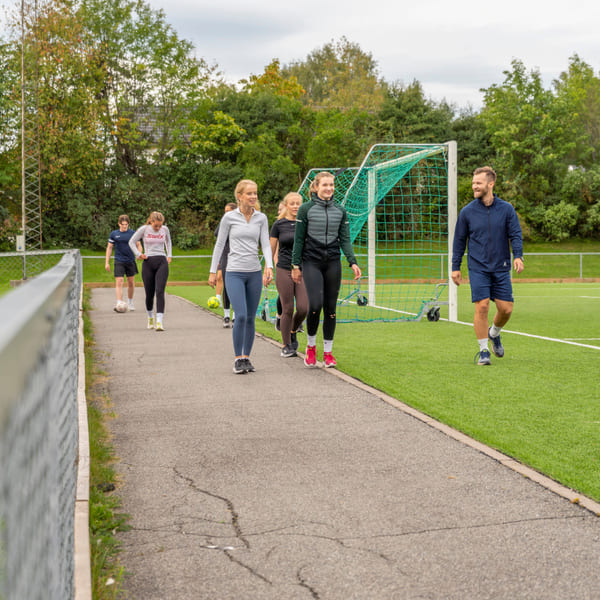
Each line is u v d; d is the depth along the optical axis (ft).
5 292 3.25
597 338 34.71
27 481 2.69
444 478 12.92
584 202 157.89
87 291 71.36
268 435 16.07
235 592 8.55
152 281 37.37
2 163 126.00
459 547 9.87
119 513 11.19
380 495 12.05
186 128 142.31
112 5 137.28
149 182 139.85
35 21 120.47
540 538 10.18
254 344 32.04
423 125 154.10
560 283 99.91
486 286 25.99
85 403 18.43
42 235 127.75
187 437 15.96
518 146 153.17
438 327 39.68
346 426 16.85
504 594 8.46
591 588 8.61
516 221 25.84
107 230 129.49
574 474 13.07
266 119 148.77
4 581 2.14
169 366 25.90
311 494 12.12
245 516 11.12
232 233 24.50
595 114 172.55
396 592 8.54
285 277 27.94
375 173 47.47
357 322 42.57
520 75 159.43
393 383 22.52
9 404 2.03
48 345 3.90
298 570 9.18
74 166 127.03
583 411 18.45
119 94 137.90
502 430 16.43
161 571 9.14
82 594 7.71
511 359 27.63
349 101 214.48
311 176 53.11
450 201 42.57
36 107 110.22
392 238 109.70
